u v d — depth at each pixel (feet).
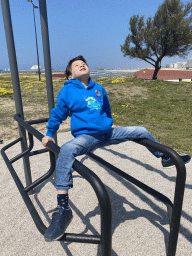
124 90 40.29
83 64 4.78
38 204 8.86
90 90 4.73
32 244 6.85
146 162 12.45
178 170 3.63
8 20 7.34
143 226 7.42
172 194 9.27
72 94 4.52
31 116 24.25
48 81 8.55
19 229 7.53
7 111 26.61
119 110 27.84
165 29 61.62
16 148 15.19
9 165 6.25
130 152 13.94
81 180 10.59
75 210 8.38
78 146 3.91
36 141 16.42
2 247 6.76
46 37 8.14
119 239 6.88
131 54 68.95
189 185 9.86
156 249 6.46
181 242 6.66
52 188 9.99
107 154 13.69
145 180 10.50
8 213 8.39
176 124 21.85
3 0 7.14
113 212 8.19
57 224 3.44
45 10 7.86
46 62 8.40
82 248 6.63
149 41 64.28
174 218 4.13
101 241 2.99
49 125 4.55
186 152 13.97
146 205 8.58
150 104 30.83
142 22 67.46
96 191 2.78
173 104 30.42
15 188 10.17
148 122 22.74
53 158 6.30
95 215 8.07
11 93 41.24
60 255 6.41
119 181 10.45
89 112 4.41
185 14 60.80
